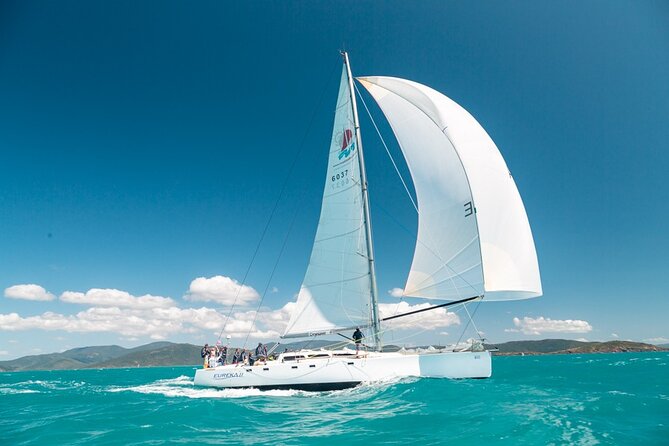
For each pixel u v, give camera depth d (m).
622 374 20.48
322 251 17.09
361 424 8.92
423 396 11.38
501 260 13.94
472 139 15.12
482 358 13.59
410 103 16.05
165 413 11.05
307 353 14.73
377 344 15.18
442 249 14.92
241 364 16.16
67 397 16.48
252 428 9.05
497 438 7.35
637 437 7.29
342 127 17.64
